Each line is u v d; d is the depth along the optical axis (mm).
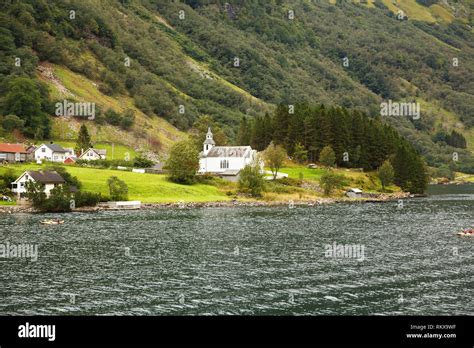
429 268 88000
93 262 91500
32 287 76812
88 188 181375
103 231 122562
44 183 168875
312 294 73875
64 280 80312
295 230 126500
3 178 175750
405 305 69625
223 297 72562
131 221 139875
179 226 131500
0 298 71938
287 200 199375
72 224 133250
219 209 173000
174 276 82625
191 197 192500
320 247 105250
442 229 129375
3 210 158625
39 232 120562
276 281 79875
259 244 108125
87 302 70438
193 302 70562
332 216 154500
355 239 114438
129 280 80312
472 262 92188
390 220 145875
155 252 99750
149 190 191500
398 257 96062
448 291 75312
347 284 78562
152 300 71250
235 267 88250
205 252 99938
